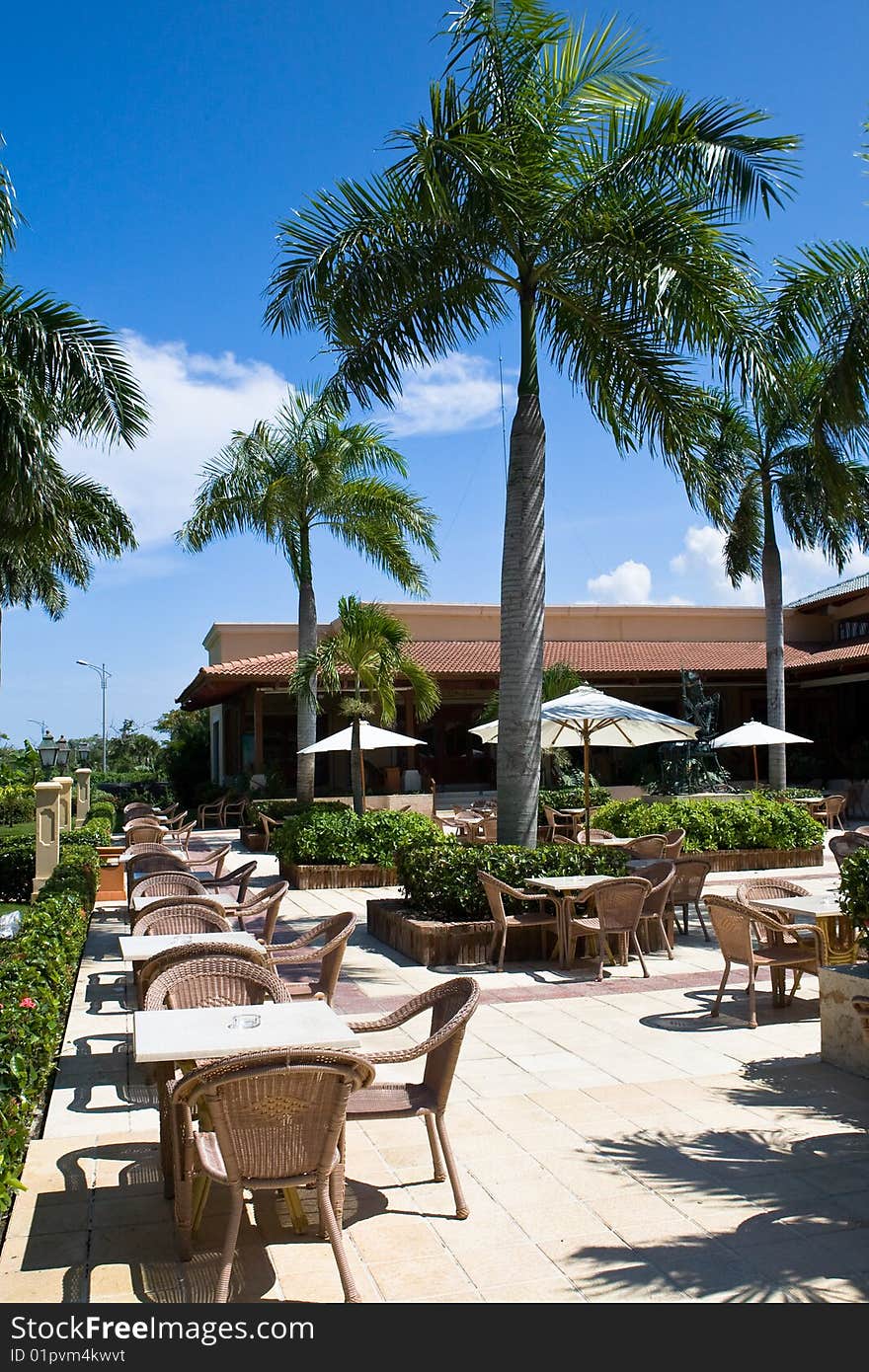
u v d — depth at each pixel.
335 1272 3.54
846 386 11.89
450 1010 4.31
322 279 10.20
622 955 9.12
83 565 23.03
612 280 10.12
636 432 10.98
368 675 17.69
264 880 15.34
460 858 9.64
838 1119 5.01
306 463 19.97
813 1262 3.55
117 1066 6.15
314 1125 3.32
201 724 37.59
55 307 12.26
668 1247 3.68
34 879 13.20
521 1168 4.44
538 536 10.08
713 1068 5.94
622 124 9.98
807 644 32.78
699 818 15.45
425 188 9.31
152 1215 4.04
